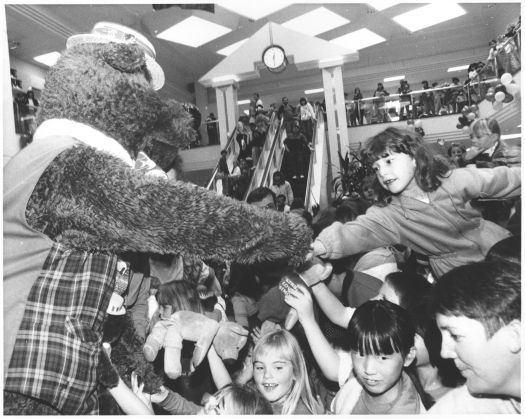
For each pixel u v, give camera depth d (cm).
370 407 148
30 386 93
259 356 169
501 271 112
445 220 181
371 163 186
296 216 113
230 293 236
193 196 100
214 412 157
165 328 167
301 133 991
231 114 1201
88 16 1007
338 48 1116
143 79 123
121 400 114
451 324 112
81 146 103
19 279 99
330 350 167
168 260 167
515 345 106
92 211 99
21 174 100
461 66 1484
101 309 105
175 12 1106
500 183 178
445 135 1105
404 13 1294
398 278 183
